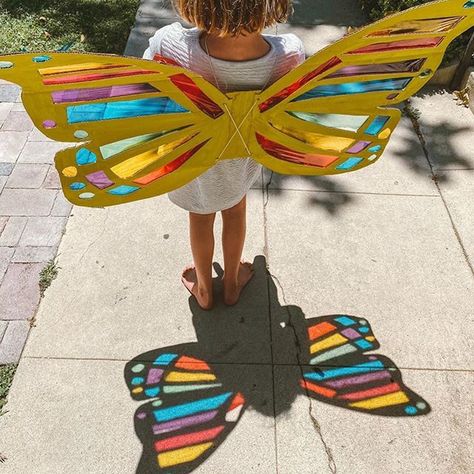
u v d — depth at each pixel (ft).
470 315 8.68
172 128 4.87
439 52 4.86
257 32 4.64
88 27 14.42
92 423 7.23
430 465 7.03
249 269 9.00
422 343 8.29
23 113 11.79
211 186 6.32
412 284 9.05
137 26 14.55
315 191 10.57
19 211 9.81
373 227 9.94
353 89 5.03
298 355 8.08
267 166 5.93
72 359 7.84
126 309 8.48
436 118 12.25
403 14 4.13
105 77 4.03
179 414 7.38
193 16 4.51
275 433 7.25
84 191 5.30
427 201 10.48
